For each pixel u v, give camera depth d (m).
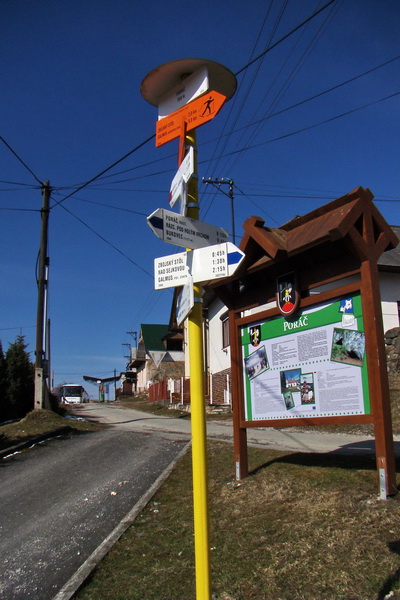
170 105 4.00
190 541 5.15
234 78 3.93
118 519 6.19
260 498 5.91
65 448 10.90
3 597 4.46
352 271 5.91
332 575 3.99
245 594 3.93
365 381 5.67
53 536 5.82
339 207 6.00
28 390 18.75
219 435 11.45
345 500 5.31
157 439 11.24
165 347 42.78
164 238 3.20
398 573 3.85
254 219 6.71
